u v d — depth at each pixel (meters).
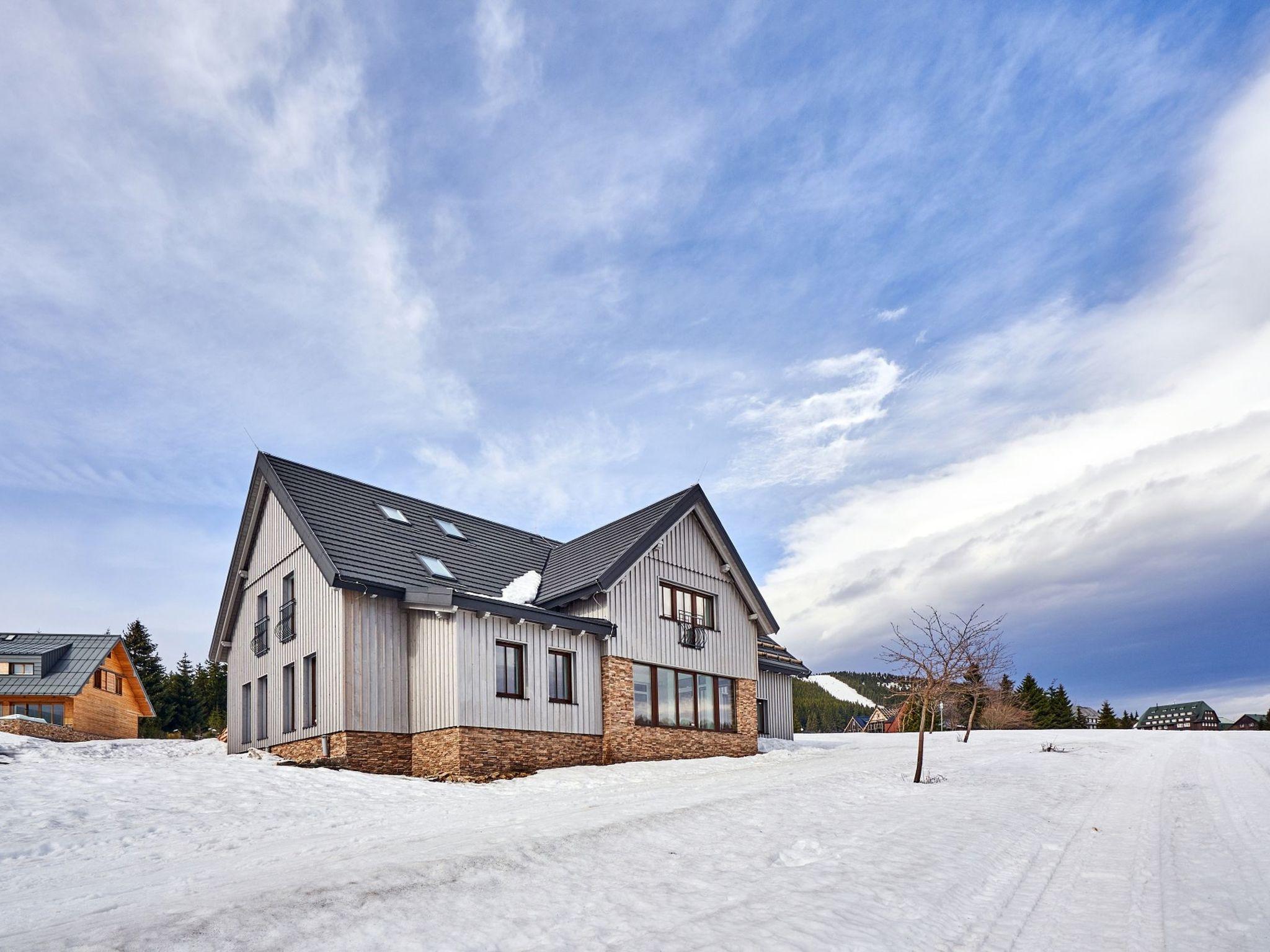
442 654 18.05
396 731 18.30
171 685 48.28
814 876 7.69
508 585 22.00
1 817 10.50
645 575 22.11
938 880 7.57
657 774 17.66
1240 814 11.05
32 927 6.29
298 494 20.00
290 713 19.86
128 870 8.38
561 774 17.67
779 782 14.45
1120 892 7.36
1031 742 25.23
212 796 12.33
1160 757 19.45
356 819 11.27
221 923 5.80
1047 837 9.75
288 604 20.27
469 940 5.76
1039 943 6.04
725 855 8.53
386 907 6.29
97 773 13.62
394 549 20.34
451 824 10.47
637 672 21.45
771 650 30.64
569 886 7.14
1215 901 6.95
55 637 32.03
